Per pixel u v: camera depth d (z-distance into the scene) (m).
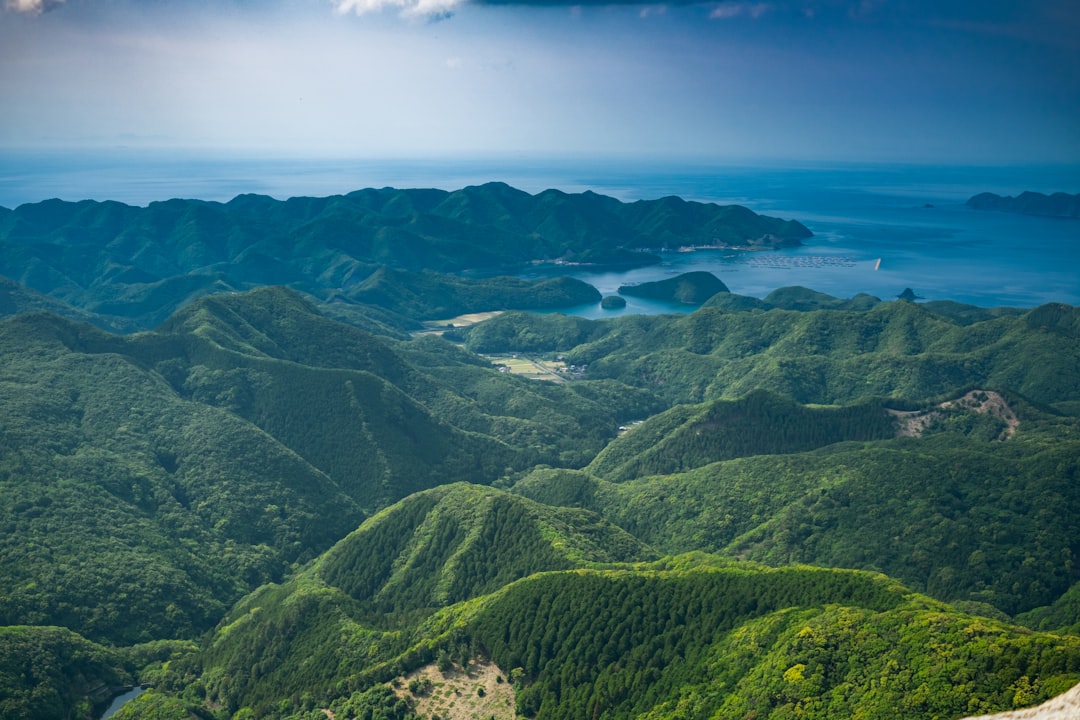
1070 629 174.75
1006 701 128.12
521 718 170.62
